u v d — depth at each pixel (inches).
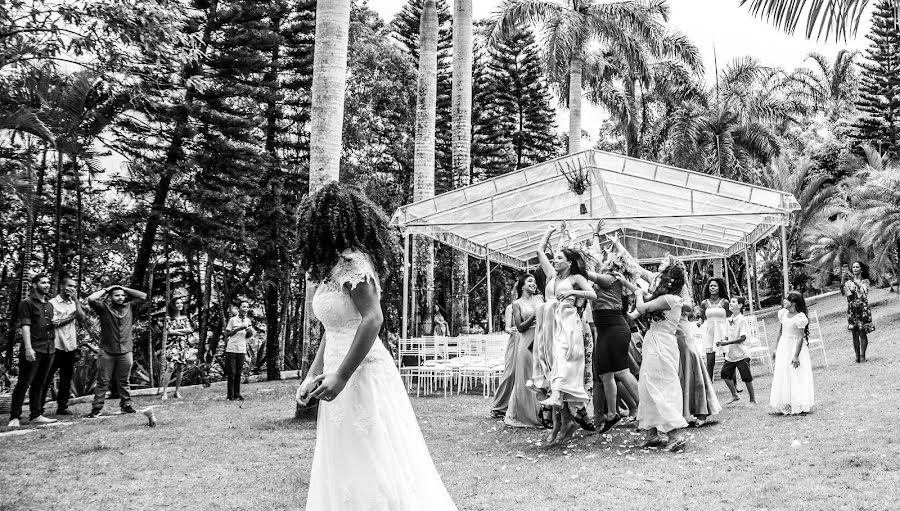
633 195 651.5
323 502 127.3
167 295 792.3
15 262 780.6
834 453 241.1
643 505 189.5
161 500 215.5
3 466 273.1
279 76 983.6
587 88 1191.6
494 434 335.6
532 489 215.3
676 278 277.9
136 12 514.0
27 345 395.2
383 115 1150.3
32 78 527.8
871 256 1169.4
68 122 570.6
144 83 645.3
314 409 385.1
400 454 129.5
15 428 381.7
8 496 224.4
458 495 211.6
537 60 1485.0
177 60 601.3
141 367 999.0
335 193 134.8
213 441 322.7
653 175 577.3
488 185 603.8
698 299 1259.2
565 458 266.7
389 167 1258.0
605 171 593.3
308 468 256.2
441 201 609.6
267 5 916.0
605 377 318.0
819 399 386.9
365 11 1141.1
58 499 219.5
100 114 625.9
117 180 772.6
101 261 880.3
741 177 1286.9
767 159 1323.8
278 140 984.9
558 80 982.4
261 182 917.8
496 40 990.4
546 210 685.3
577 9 975.6
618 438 303.6
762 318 1172.5
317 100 412.5
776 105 1336.1
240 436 335.9
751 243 768.3
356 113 1046.4
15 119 485.4
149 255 775.7
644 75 1032.2
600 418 322.7
